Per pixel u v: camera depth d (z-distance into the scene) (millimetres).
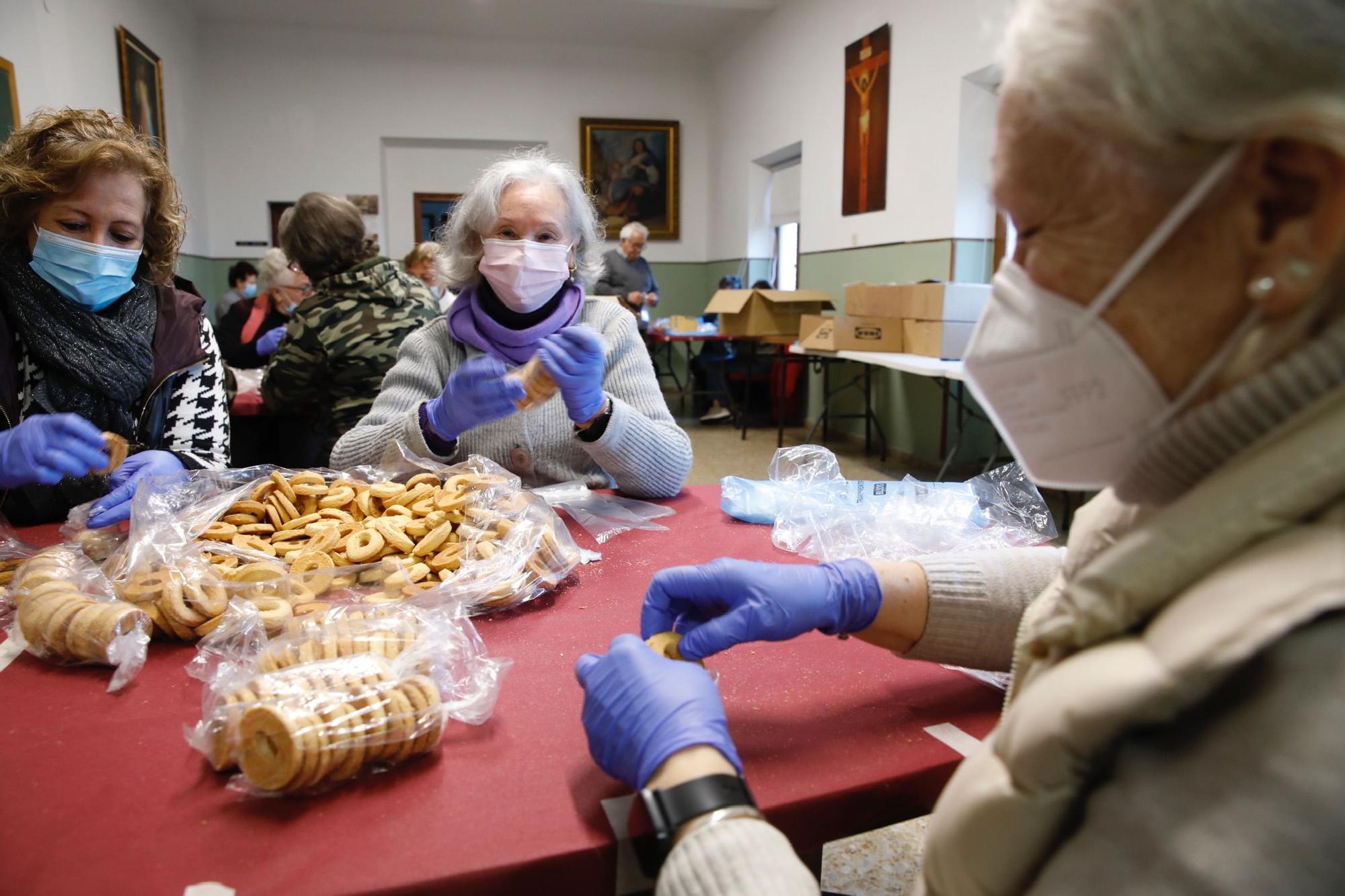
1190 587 389
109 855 536
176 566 878
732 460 5074
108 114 1363
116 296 1403
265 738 586
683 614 787
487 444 1566
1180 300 421
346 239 2377
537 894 541
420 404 1423
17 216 1296
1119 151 399
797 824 610
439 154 8289
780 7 6691
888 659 839
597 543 1199
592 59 8266
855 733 702
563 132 8328
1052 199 433
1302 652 321
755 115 7344
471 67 8031
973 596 771
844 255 5781
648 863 525
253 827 567
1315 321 392
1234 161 376
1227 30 354
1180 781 344
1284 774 309
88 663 803
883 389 5371
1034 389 493
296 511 1045
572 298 1620
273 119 7707
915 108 4812
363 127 7914
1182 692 344
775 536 1190
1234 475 385
